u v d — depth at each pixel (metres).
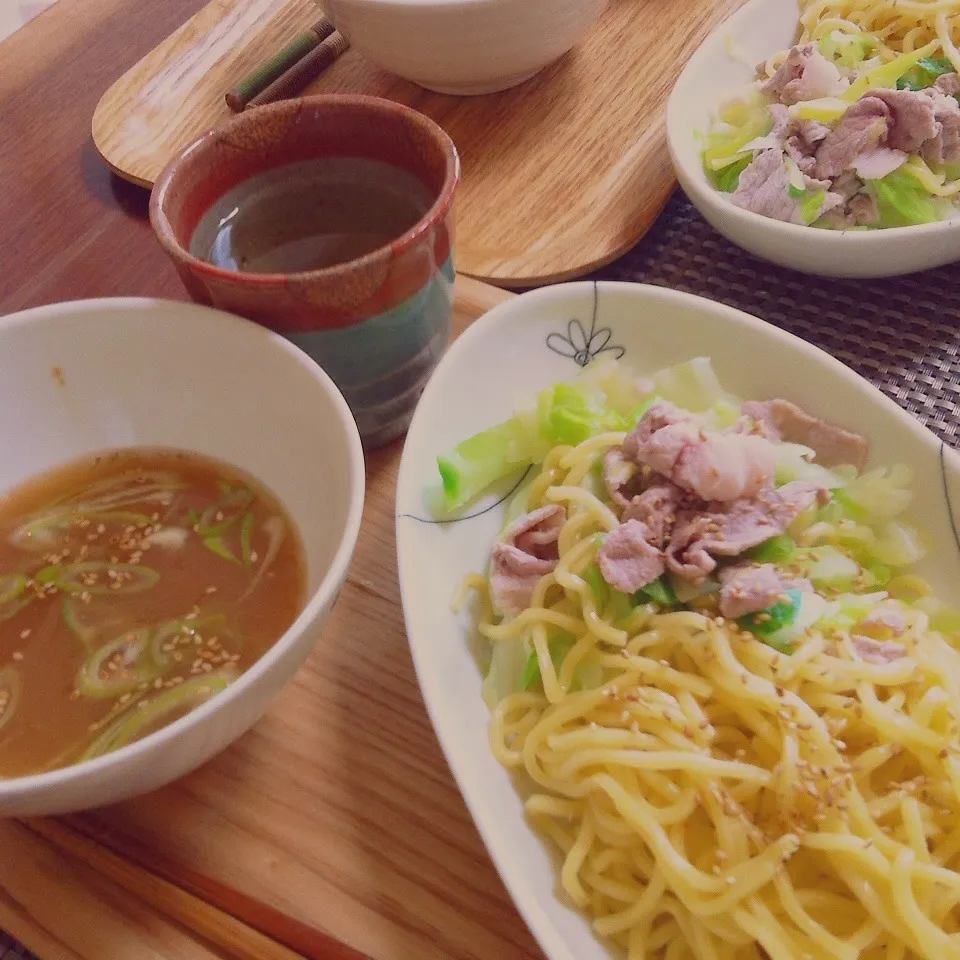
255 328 0.29
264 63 0.47
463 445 0.32
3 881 0.27
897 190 0.39
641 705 0.28
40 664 0.28
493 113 0.45
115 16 0.53
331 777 0.28
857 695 0.28
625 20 0.49
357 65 0.48
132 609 0.29
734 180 0.41
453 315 0.37
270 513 0.30
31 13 0.65
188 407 0.31
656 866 0.26
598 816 0.27
